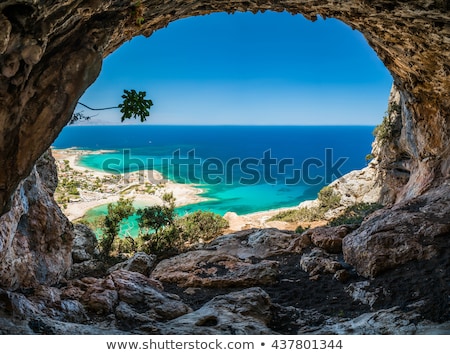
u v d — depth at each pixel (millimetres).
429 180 13219
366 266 9094
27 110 4895
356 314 7449
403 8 7711
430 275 7883
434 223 9312
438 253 8445
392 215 10477
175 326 6309
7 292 5633
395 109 18344
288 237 13180
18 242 7566
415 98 12891
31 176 8625
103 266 12922
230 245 13312
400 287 7871
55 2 4141
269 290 9344
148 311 7367
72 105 5285
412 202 11352
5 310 5355
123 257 15078
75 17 4730
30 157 5184
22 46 4188
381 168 21172
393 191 19891
